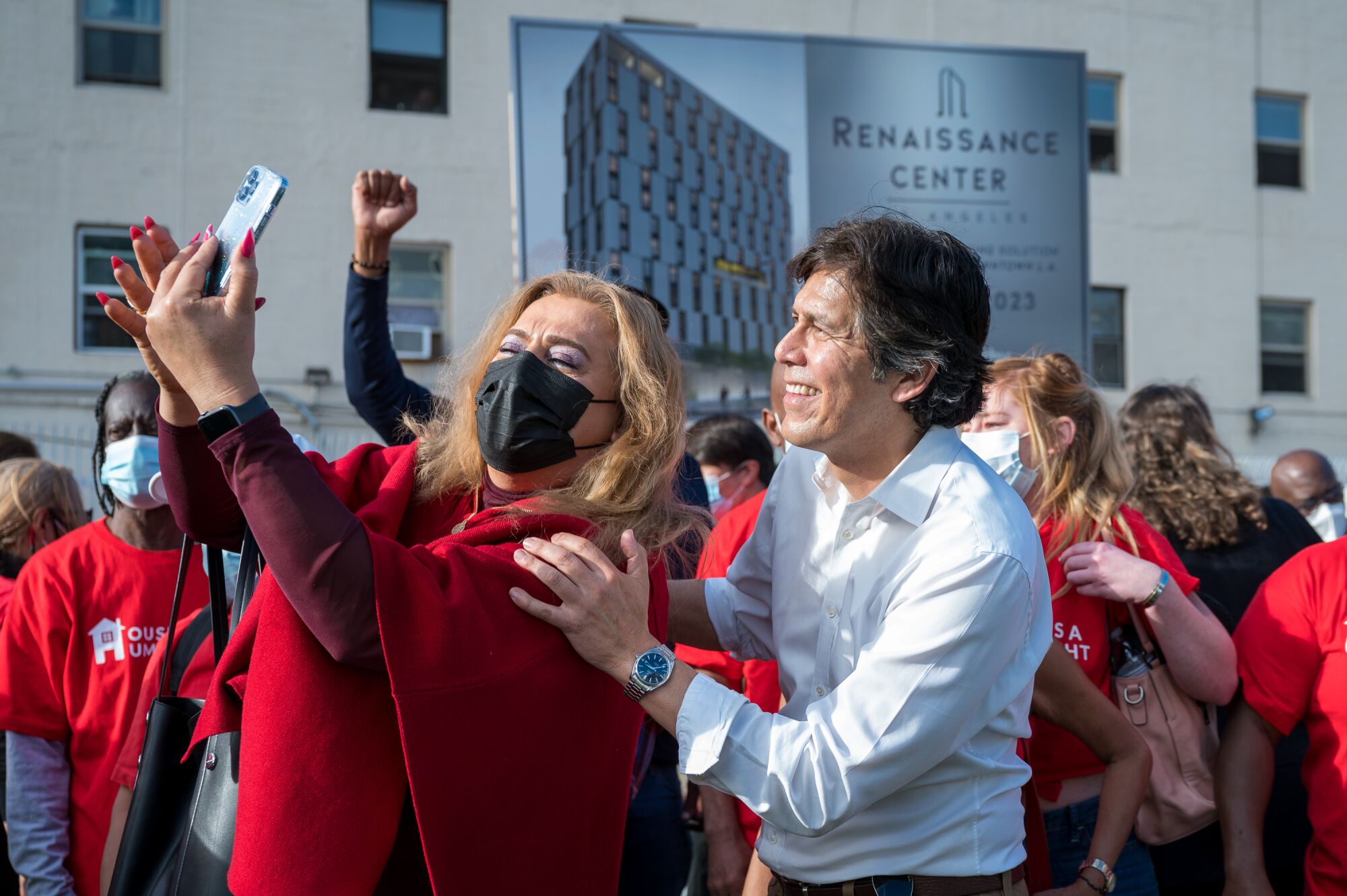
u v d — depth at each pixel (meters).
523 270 7.64
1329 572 2.17
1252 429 13.80
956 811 1.60
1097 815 2.12
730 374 8.12
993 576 1.50
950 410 1.62
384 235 3.22
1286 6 14.16
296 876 1.32
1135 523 2.38
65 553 2.56
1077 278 9.02
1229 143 13.91
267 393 10.95
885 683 1.48
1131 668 2.31
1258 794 2.23
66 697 2.49
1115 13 13.53
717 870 2.48
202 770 1.54
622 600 1.46
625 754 1.56
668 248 7.97
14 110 10.55
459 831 1.34
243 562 1.61
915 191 8.73
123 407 2.50
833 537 1.73
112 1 10.86
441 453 1.67
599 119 7.86
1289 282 14.05
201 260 1.33
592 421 1.61
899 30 12.66
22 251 10.53
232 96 11.07
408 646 1.30
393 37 11.55
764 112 8.38
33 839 2.41
